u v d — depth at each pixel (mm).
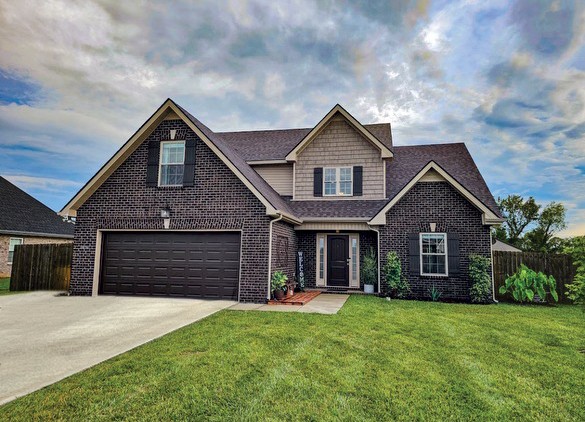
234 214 11047
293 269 13727
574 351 5980
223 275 11016
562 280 12234
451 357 5527
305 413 3689
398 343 6215
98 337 6531
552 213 33812
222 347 5812
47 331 6996
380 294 12523
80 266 11797
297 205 14516
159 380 4473
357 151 14820
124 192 11891
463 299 11930
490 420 3654
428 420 3621
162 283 11414
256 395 4082
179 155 11938
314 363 5109
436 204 12492
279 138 17672
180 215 11406
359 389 4285
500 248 26438
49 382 4434
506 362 5355
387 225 12758
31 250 14078
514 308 10492
